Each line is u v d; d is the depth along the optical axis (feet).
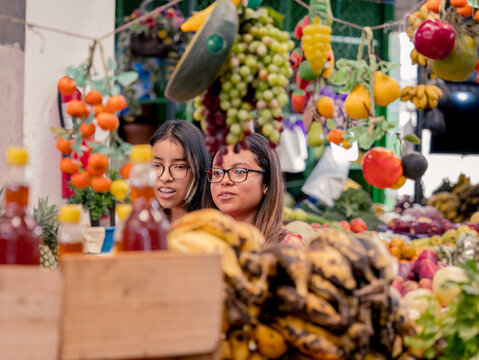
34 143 10.57
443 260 9.27
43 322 3.46
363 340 4.21
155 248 4.23
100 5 11.30
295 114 15.52
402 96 7.80
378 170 6.64
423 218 15.43
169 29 13.51
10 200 4.16
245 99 5.31
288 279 4.31
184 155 9.59
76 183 5.58
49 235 7.38
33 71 10.52
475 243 8.27
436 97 7.66
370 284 4.31
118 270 3.61
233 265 4.11
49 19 10.68
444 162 21.49
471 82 19.88
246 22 5.15
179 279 3.75
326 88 10.92
